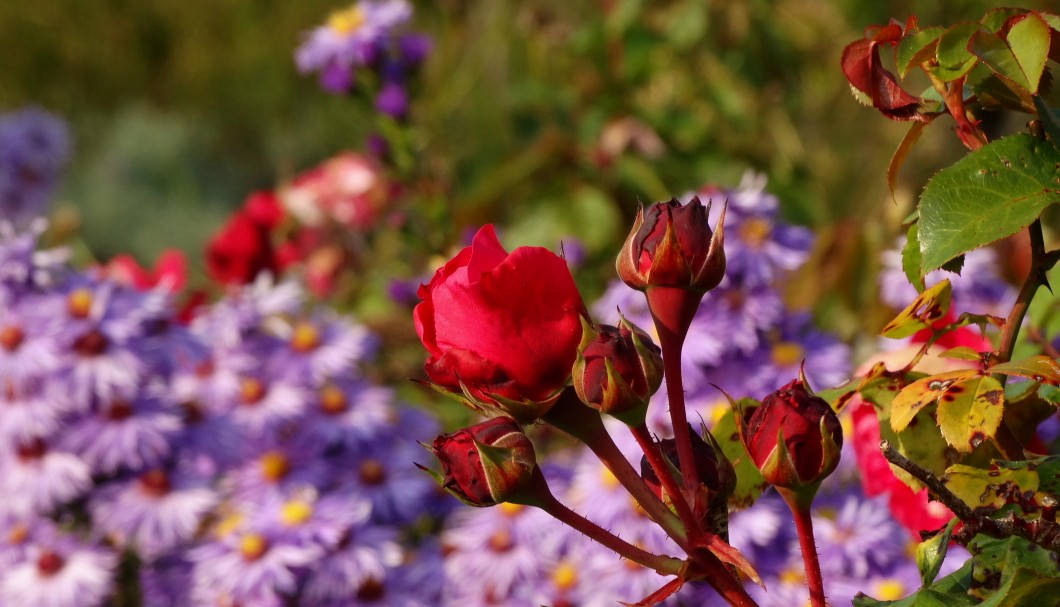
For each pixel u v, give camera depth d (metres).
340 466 1.67
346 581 1.52
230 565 1.51
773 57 2.47
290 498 1.59
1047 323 0.89
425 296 0.73
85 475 1.58
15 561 1.60
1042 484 0.74
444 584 1.54
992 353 0.75
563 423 0.72
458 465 0.72
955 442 0.74
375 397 1.72
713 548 0.70
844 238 1.70
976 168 0.71
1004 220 0.70
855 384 0.81
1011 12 0.71
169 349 1.67
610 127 2.34
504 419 0.72
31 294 1.64
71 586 1.57
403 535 1.67
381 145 2.06
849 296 1.69
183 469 1.65
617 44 2.37
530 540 1.45
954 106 0.73
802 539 0.71
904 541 1.25
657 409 1.32
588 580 1.36
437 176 2.17
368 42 2.04
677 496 0.71
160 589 1.59
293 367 1.71
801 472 0.70
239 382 1.70
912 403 0.74
